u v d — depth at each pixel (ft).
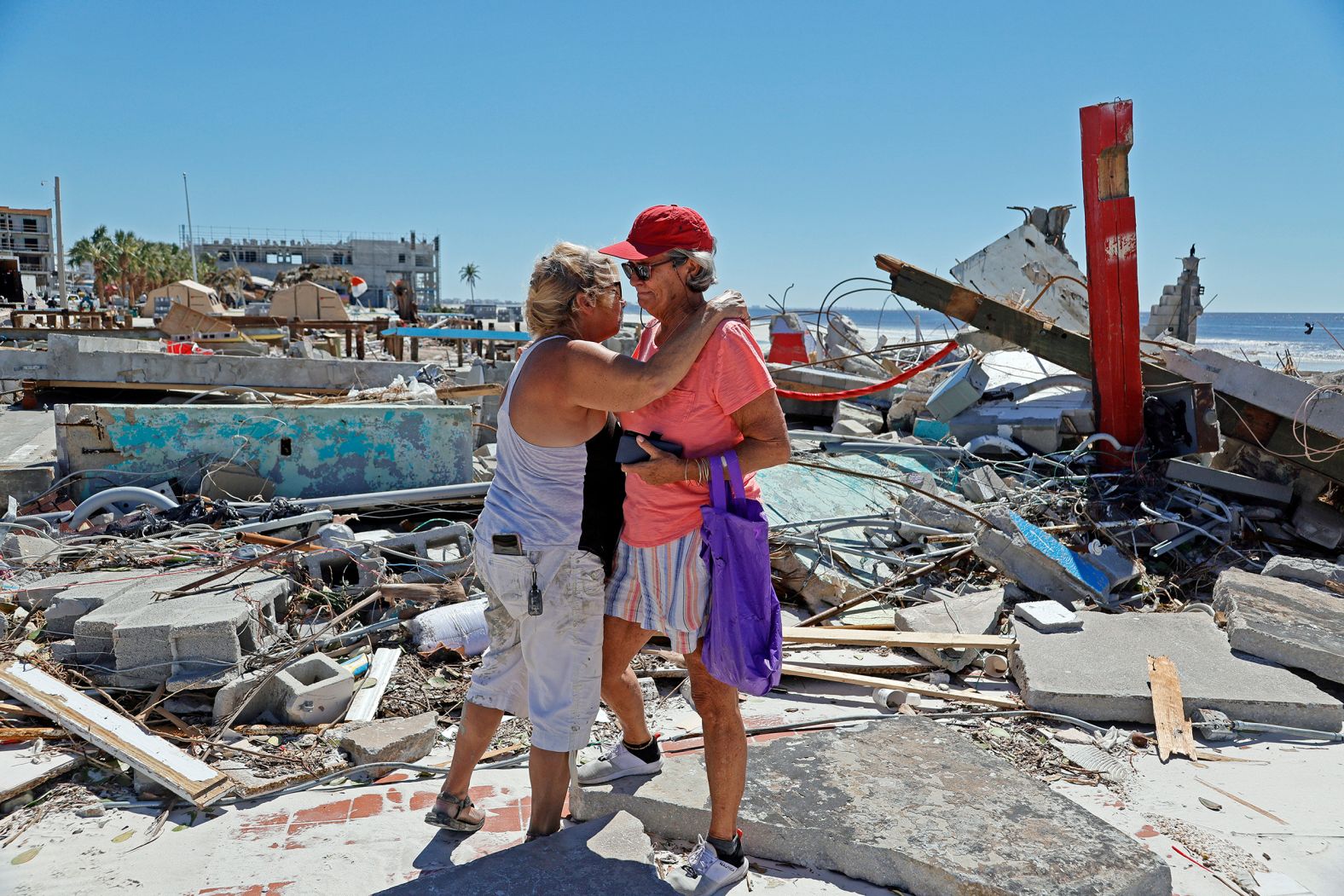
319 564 17.33
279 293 81.30
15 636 14.24
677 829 10.18
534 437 8.69
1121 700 13.92
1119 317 24.02
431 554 18.80
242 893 9.04
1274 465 24.99
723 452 8.83
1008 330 27.37
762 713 14.35
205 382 38.22
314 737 12.60
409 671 14.70
